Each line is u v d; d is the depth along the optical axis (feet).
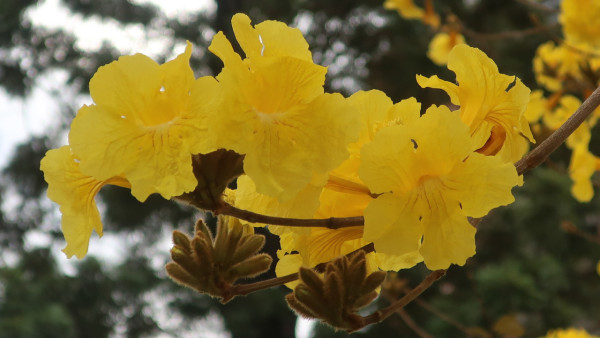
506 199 2.00
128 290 16.33
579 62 4.75
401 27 14.96
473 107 2.15
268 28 2.04
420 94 14.39
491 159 2.02
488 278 11.23
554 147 2.17
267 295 14.44
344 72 15.58
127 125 1.97
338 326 2.12
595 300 13.57
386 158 2.02
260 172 1.95
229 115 1.95
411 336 12.16
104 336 16.16
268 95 1.97
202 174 2.00
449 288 11.88
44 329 14.24
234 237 2.16
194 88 1.95
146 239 16.76
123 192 15.28
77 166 2.08
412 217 2.02
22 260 16.31
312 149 1.96
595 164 4.62
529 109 4.89
